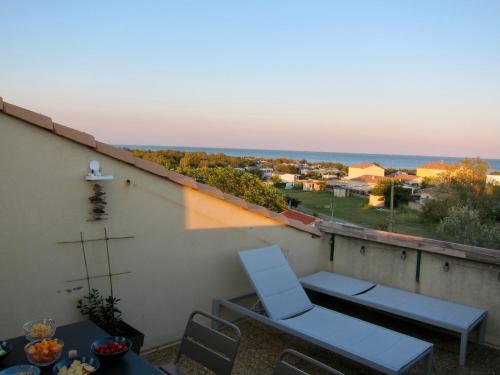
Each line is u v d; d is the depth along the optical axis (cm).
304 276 555
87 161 353
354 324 389
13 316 323
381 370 304
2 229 315
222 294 464
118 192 374
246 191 3017
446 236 2528
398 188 5184
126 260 384
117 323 358
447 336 459
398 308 421
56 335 235
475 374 371
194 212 432
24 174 322
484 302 436
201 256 441
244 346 420
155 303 407
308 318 405
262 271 442
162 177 402
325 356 402
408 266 494
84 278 358
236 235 471
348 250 552
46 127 325
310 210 5066
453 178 3406
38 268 334
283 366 194
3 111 305
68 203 345
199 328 246
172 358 388
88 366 186
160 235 406
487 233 2398
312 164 13238
